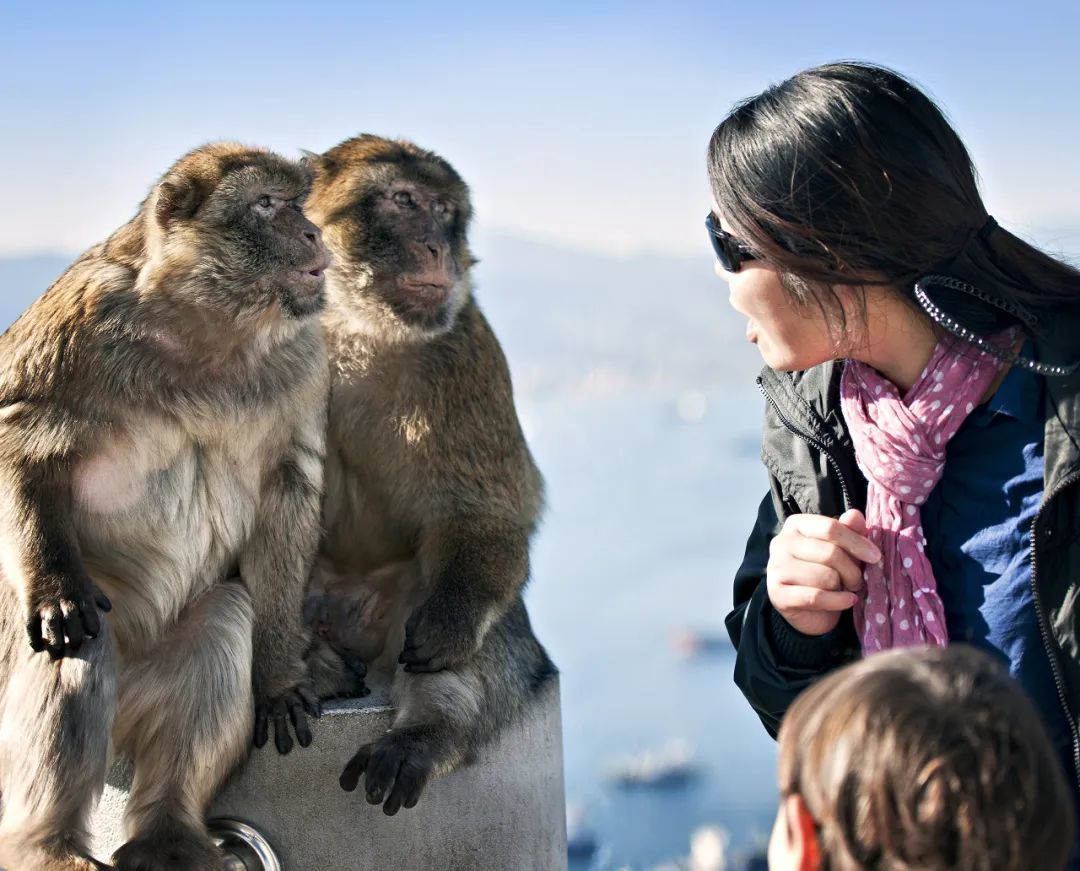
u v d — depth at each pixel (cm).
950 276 121
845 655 129
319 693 174
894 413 123
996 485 121
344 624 191
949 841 80
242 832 164
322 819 166
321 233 185
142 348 165
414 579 193
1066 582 115
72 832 153
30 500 159
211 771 162
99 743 155
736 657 133
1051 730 117
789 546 124
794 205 120
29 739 155
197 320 167
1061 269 123
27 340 163
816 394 130
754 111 123
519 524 196
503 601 187
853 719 84
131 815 161
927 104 122
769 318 125
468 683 177
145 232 169
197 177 170
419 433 190
